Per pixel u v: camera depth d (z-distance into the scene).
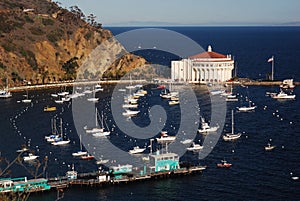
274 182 123.19
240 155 147.25
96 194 117.56
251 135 172.00
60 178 124.69
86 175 127.50
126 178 124.44
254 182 123.62
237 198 113.69
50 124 193.50
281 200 111.94
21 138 170.38
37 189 117.25
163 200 113.69
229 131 178.88
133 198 115.12
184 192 118.25
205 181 125.19
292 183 122.25
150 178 127.25
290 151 150.75
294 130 178.75
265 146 156.88
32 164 139.50
